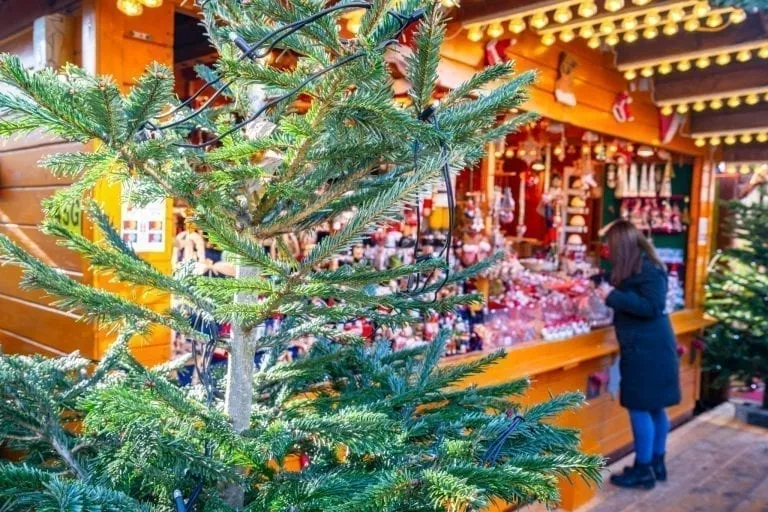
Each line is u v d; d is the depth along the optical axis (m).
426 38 0.88
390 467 1.03
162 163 0.99
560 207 4.91
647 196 5.25
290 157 0.97
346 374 1.50
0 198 2.42
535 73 1.02
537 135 4.38
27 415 1.06
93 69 1.80
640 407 3.55
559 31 2.83
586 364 3.81
